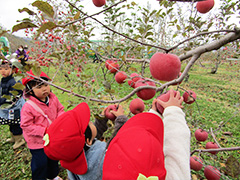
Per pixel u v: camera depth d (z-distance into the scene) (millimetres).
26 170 2510
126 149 688
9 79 2387
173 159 896
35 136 1747
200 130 1917
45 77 1741
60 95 5043
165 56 922
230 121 4211
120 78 1677
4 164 2662
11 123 2650
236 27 749
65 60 2271
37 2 697
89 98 1145
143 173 625
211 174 1653
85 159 1071
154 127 839
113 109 1501
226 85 8102
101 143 1249
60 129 970
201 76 10375
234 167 1290
